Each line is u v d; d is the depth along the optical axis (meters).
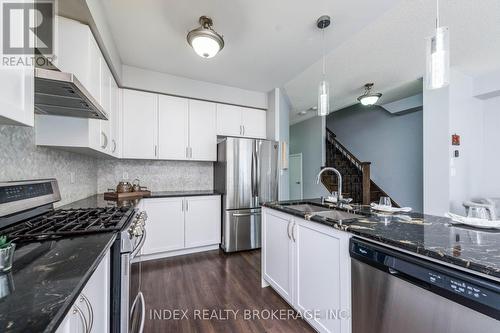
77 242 1.01
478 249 0.90
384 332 1.06
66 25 1.56
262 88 3.67
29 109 0.93
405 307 0.97
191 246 3.12
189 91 3.27
